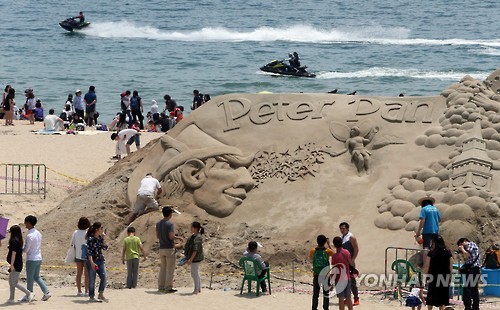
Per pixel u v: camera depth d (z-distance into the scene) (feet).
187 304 116.88
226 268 138.21
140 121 233.55
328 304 114.32
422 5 620.49
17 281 115.65
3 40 465.88
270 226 145.79
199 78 356.18
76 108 244.01
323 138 155.22
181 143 159.02
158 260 141.18
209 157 155.12
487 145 145.59
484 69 372.17
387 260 135.03
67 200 163.53
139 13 589.73
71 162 194.59
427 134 150.30
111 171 169.17
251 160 154.81
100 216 153.48
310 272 136.46
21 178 182.50
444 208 137.90
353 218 143.64
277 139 156.56
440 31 504.02
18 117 253.44
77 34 492.54
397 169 147.54
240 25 531.91
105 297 119.65
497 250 125.39
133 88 334.85
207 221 148.56
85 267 120.37
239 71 374.22
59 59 405.59
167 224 123.75
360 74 364.99
